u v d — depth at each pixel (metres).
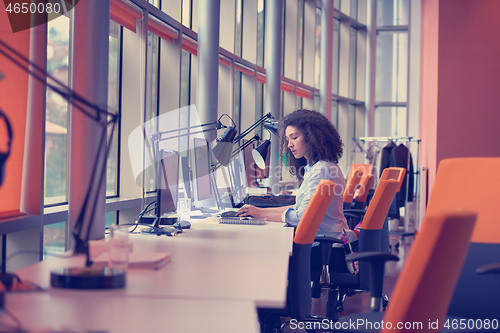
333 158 3.29
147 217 2.91
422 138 9.99
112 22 4.32
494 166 2.08
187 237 2.54
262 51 7.94
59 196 3.51
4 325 1.10
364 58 11.05
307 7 9.35
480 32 7.43
